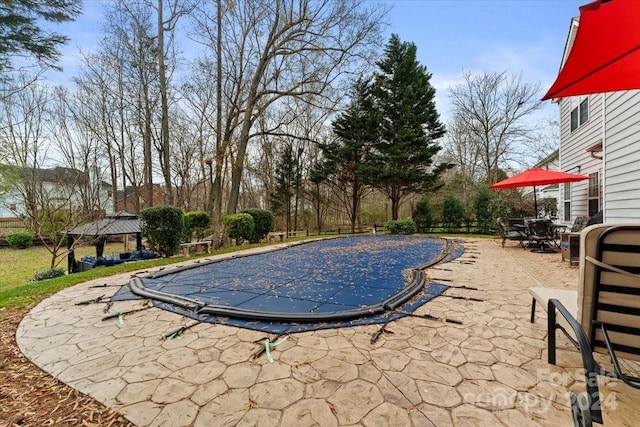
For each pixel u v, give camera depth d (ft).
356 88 53.72
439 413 5.53
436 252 25.96
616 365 4.78
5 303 13.50
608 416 5.39
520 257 22.77
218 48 38.04
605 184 19.15
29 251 47.98
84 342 9.12
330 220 75.72
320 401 5.98
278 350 8.18
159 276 17.31
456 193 69.05
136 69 46.98
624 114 17.13
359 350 8.05
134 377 7.07
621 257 4.75
